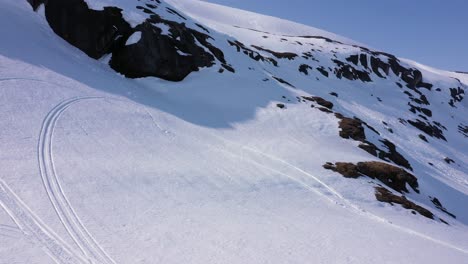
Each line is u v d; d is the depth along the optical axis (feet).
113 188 58.90
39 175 55.67
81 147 70.95
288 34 442.50
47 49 116.26
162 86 135.85
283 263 46.44
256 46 253.85
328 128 137.80
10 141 63.52
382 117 234.17
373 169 109.19
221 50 178.29
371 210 80.89
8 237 38.75
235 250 47.60
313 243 54.65
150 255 42.14
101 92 105.40
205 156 88.69
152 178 67.21
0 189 48.47
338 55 309.22
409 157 175.11
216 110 129.70
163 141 89.61
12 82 85.20
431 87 373.20
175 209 57.67
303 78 234.38
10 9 124.67
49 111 80.69
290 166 95.09
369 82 303.07
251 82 162.91
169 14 180.24
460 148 259.60
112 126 86.63
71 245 40.52
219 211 61.11
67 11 132.98
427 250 61.21
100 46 135.23
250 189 75.56
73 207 49.44
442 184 148.15
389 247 58.85
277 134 121.70
